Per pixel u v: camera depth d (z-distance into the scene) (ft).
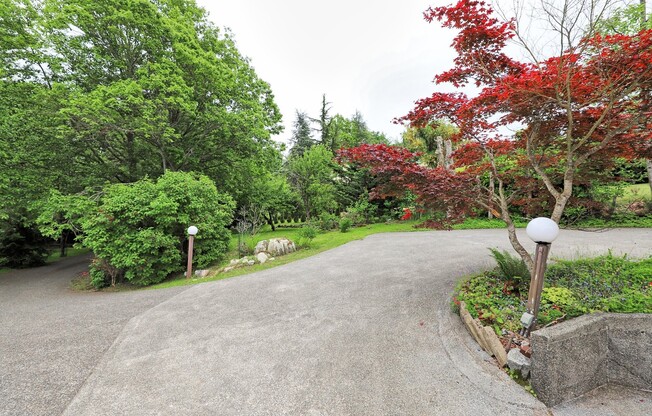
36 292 25.76
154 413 7.50
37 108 30.32
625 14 16.67
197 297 17.79
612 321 8.45
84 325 14.10
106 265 25.40
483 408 7.23
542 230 8.42
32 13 30.50
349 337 11.30
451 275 18.06
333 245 32.96
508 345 8.99
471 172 16.49
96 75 34.32
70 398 8.27
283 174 62.44
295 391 8.23
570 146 11.47
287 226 66.95
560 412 7.09
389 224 49.78
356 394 7.98
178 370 9.57
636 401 7.54
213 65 33.27
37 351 11.33
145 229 25.54
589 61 9.66
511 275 13.37
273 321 13.28
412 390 8.02
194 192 28.60
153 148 38.40
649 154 12.29
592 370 8.07
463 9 12.15
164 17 31.01
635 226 30.96
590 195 32.68
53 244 55.42
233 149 40.24
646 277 10.88
